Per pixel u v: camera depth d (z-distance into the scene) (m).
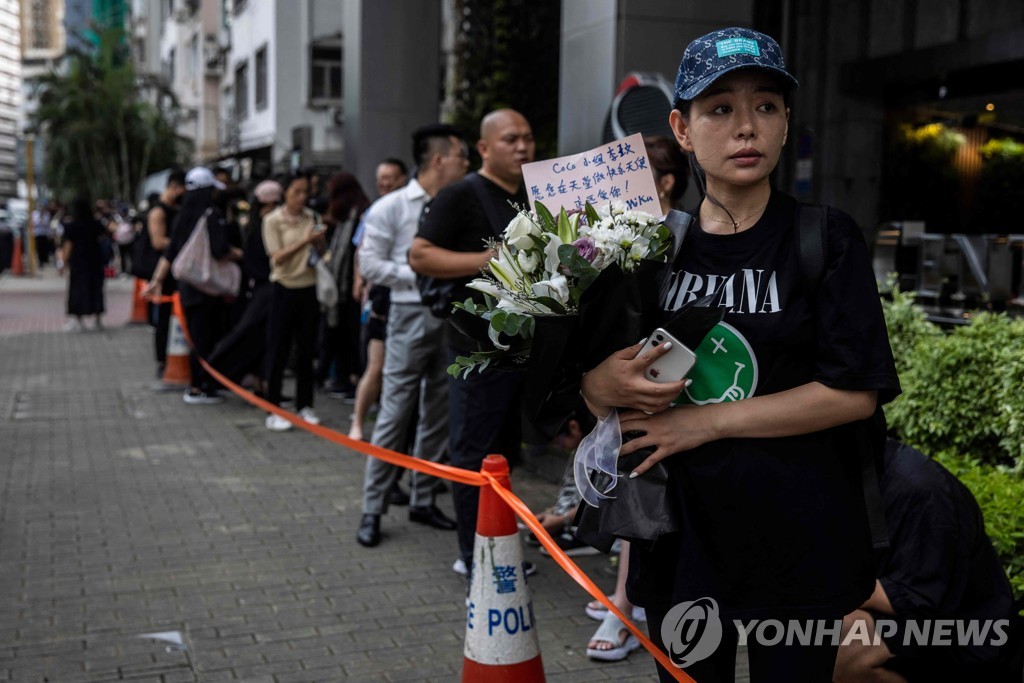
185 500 6.26
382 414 5.38
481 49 11.57
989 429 3.97
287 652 4.04
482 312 2.16
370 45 11.80
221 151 31.47
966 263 6.04
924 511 2.98
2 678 3.77
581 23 7.31
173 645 4.10
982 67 8.20
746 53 2.02
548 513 5.25
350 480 6.75
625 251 2.05
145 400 9.78
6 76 192.88
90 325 16.62
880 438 2.12
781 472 2.02
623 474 2.12
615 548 4.98
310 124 24.75
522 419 2.18
